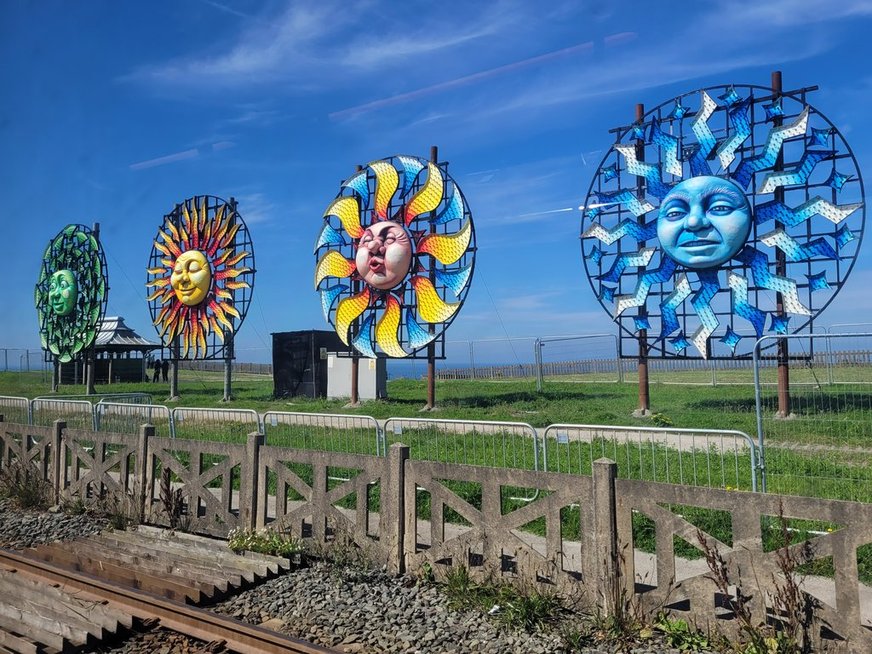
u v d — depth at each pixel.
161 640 6.52
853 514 5.30
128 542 9.41
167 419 14.62
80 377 38.69
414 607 6.96
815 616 5.46
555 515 6.83
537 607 6.52
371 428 12.27
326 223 22.97
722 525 8.58
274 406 23.50
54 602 7.28
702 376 26.31
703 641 5.86
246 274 27.12
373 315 22.03
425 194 20.86
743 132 16.66
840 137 15.59
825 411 10.95
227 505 9.62
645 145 18.12
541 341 25.59
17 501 12.26
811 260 15.90
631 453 10.43
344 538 8.34
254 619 6.96
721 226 16.56
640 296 18.00
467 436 11.79
